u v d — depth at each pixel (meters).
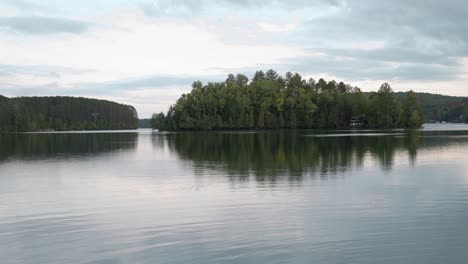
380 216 17.94
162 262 13.08
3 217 18.89
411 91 154.00
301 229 16.19
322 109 161.75
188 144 70.31
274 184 26.33
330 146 57.31
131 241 15.12
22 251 14.26
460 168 32.56
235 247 14.26
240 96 156.75
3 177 31.41
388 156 42.47
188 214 18.89
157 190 25.14
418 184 25.56
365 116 158.75
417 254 13.38
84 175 32.16
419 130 127.12
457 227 16.19
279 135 99.94
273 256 13.38
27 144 75.81
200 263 12.94
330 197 21.97
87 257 13.61
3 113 176.12
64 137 111.31
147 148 62.09
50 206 21.05
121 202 21.78
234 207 20.05
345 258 13.12
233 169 34.22
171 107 165.12
